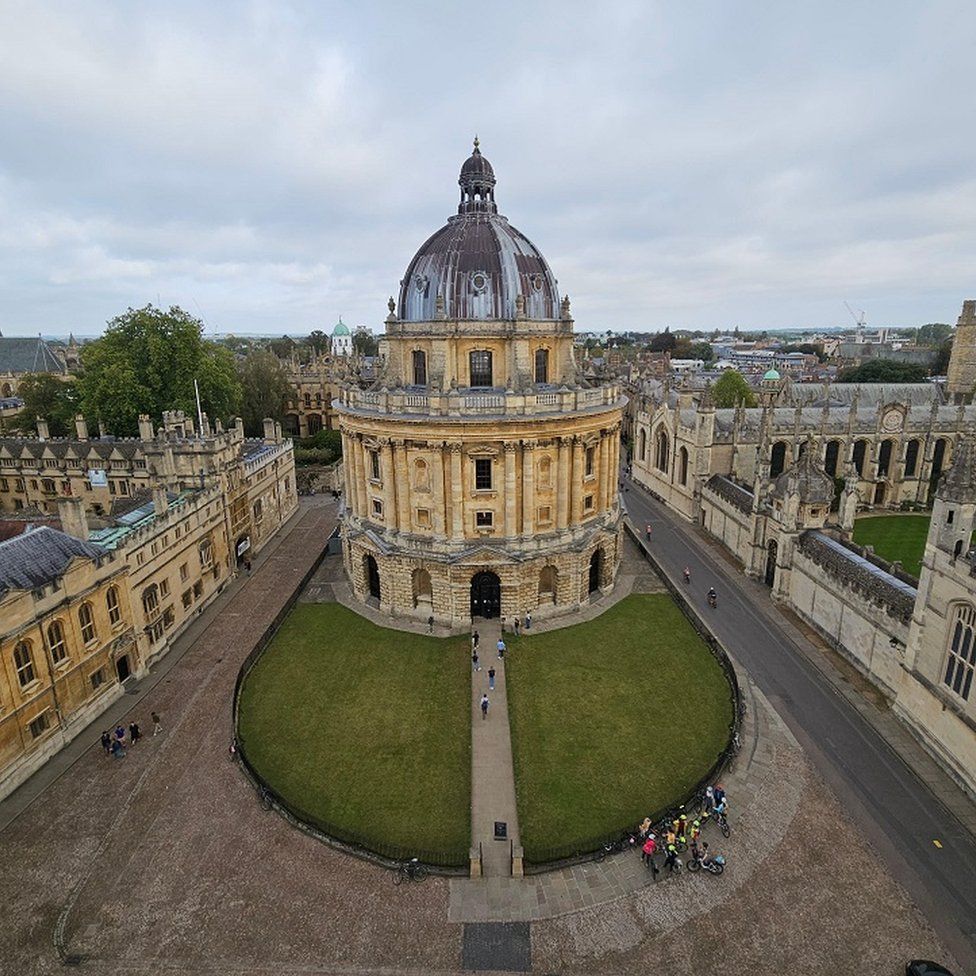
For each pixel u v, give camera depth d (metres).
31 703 37.50
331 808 34.75
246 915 28.53
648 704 43.66
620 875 30.52
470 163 59.31
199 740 40.47
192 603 57.41
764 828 33.16
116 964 26.45
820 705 43.59
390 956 26.83
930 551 38.19
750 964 26.38
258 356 134.00
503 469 52.66
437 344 54.44
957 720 36.09
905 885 29.88
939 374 186.75
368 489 58.09
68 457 76.75
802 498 57.59
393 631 54.34
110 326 93.25
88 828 33.34
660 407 94.12
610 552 60.19
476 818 33.91
